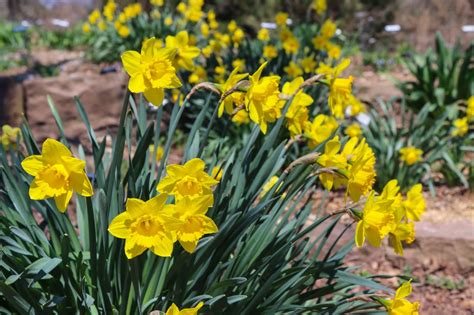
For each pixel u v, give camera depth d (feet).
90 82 21.03
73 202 14.21
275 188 7.48
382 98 21.83
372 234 6.68
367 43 35.91
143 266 7.05
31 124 20.84
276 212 7.62
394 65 29.09
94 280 6.97
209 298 6.99
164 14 26.04
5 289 6.35
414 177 15.84
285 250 7.15
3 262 6.77
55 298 6.49
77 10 44.24
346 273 7.68
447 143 16.34
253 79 6.61
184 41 7.40
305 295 8.07
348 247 8.45
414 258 13.15
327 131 8.14
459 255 12.91
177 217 5.67
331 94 7.97
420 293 12.42
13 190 7.54
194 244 5.72
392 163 15.60
